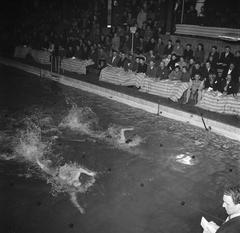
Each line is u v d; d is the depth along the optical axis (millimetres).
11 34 23609
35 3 23984
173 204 6695
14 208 6395
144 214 6352
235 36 12453
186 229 5961
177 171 7973
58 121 10820
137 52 15500
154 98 12570
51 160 8242
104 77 14969
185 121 11031
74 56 17172
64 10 22719
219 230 2988
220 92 11312
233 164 8367
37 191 6941
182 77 12438
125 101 12914
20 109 11867
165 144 9406
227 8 16078
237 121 10266
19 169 7770
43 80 16281
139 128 10492
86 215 6262
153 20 17312
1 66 19297
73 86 15289
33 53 19094
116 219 6176
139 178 7609
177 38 16578
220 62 12875
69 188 7109
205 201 6820
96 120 11039
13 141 9203
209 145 9414
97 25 18953
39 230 5832
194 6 17266
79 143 9250
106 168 7988
